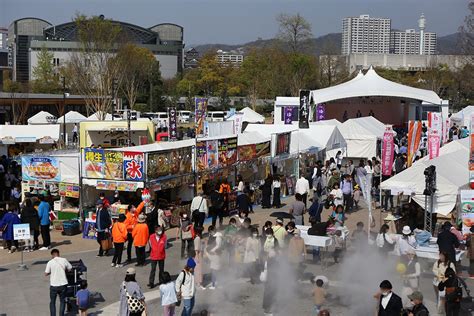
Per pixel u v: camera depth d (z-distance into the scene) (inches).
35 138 1530.5
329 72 3732.8
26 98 2352.4
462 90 3644.2
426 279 620.7
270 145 1120.8
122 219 666.2
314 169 1106.7
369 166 1094.4
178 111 3366.1
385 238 631.2
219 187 920.3
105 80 2358.5
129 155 798.5
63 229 812.6
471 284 598.5
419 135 1050.1
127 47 2598.4
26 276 622.2
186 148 888.3
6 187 1046.4
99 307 528.4
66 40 4429.1
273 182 1023.6
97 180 820.6
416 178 767.7
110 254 716.0
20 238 636.7
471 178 727.1
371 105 2267.5
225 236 631.2
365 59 6299.2
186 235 679.1
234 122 1440.7
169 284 469.1
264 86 3622.0
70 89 2942.9
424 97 2150.6
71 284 516.7
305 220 906.7
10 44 5315.0
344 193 988.6
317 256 678.5
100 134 1464.1
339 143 1384.1
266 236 602.2
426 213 722.8
